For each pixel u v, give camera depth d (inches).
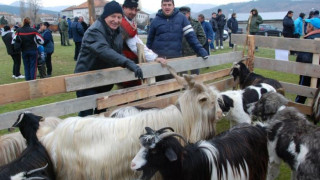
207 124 134.6
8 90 138.1
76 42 582.6
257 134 136.7
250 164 130.5
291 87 270.1
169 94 207.6
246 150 129.6
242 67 274.7
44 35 429.7
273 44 274.5
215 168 120.9
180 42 229.9
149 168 113.1
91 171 122.7
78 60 174.2
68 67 521.7
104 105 169.8
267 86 232.7
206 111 132.5
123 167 126.1
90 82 164.2
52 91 152.3
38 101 314.2
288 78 400.2
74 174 124.2
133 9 196.7
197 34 345.1
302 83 278.8
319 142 129.1
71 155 123.0
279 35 1219.9
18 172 108.1
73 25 575.2
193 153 118.3
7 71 495.5
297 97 277.3
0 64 577.9
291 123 143.9
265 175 141.6
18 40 376.8
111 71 171.3
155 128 128.6
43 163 118.0
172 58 225.5
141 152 112.2
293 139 138.0
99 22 162.9
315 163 127.6
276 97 170.4
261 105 172.7
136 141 125.8
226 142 127.6
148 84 192.7
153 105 194.2
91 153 122.5
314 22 278.5
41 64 421.1
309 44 251.0
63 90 155.8
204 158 119.0
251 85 245.8
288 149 139.6
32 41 381.1
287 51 272.8
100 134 125.0
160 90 199.3
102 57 159.5
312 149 129.8
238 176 126.1
